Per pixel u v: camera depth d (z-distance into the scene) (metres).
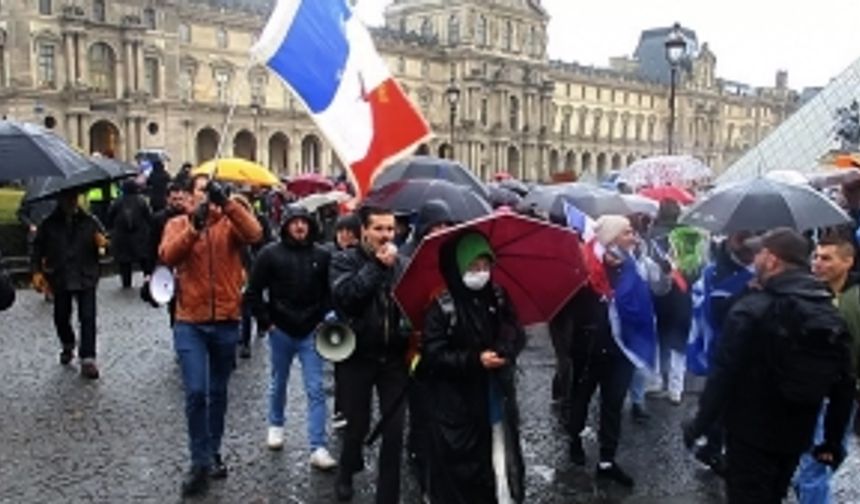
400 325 4.74
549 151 79.62
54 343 9.52
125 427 6.53
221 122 55.22
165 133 51.88
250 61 4.93
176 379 7.98
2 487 5.30
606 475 5.63
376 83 5.22
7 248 14.17
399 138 5.25
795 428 3.70
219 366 5.39
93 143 49.00
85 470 5.62
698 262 7.39
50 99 46.19
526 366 8.97
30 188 8.25
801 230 5.33
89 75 47.97
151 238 9.20
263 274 5.71
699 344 6.52
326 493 5.30
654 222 7.74
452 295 3.76
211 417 5.45
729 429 3.81
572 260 3.85
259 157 57.88
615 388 5.60
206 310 5.20
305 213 5.69
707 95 96.62
